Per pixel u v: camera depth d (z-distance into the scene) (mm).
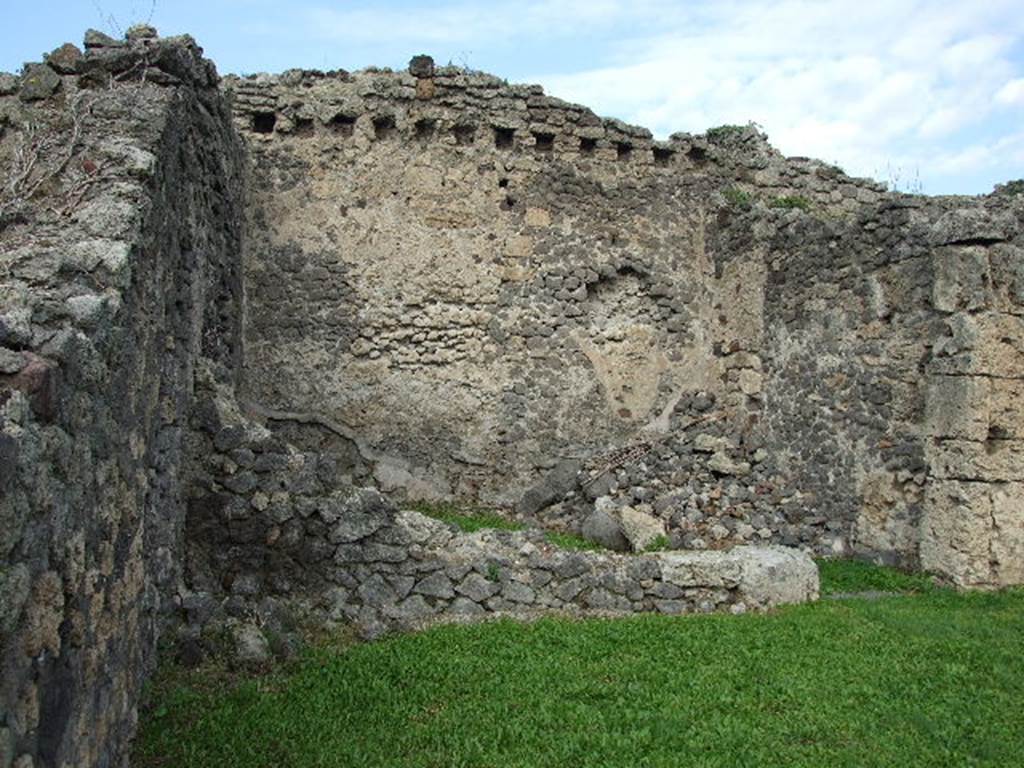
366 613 7105
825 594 8875
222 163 8680
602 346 12617
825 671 6160
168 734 4898
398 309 11969
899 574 9516
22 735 2764
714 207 13078
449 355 12070
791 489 11352
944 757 4883
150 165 5227
